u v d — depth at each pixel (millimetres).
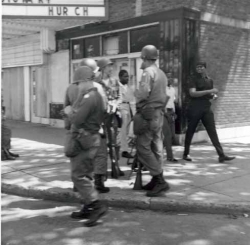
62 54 13031
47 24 11859
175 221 4664
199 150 8758
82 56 12195
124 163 7402
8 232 4359
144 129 5199
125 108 7664
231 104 10664
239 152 8531
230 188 5664
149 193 5273
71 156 4449
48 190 5684
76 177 4512
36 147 9445
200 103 7277
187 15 9070
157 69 5352
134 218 4789
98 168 5438
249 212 4879
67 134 4629
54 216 4906
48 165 7387
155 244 3965
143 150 5289
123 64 10852
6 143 7906
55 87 13602
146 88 5121
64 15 10336
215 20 9938
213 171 6715
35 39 14078
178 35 9070
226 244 3953
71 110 4492
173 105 8750
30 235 4262
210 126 7336
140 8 10016
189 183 5941
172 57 9242
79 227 4492
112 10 10789
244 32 10898
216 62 10094
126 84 7789
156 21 9539
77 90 4781
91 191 4543
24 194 5902
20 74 15766
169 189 5598
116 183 5988
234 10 10523
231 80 10609
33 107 15102
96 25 11328
